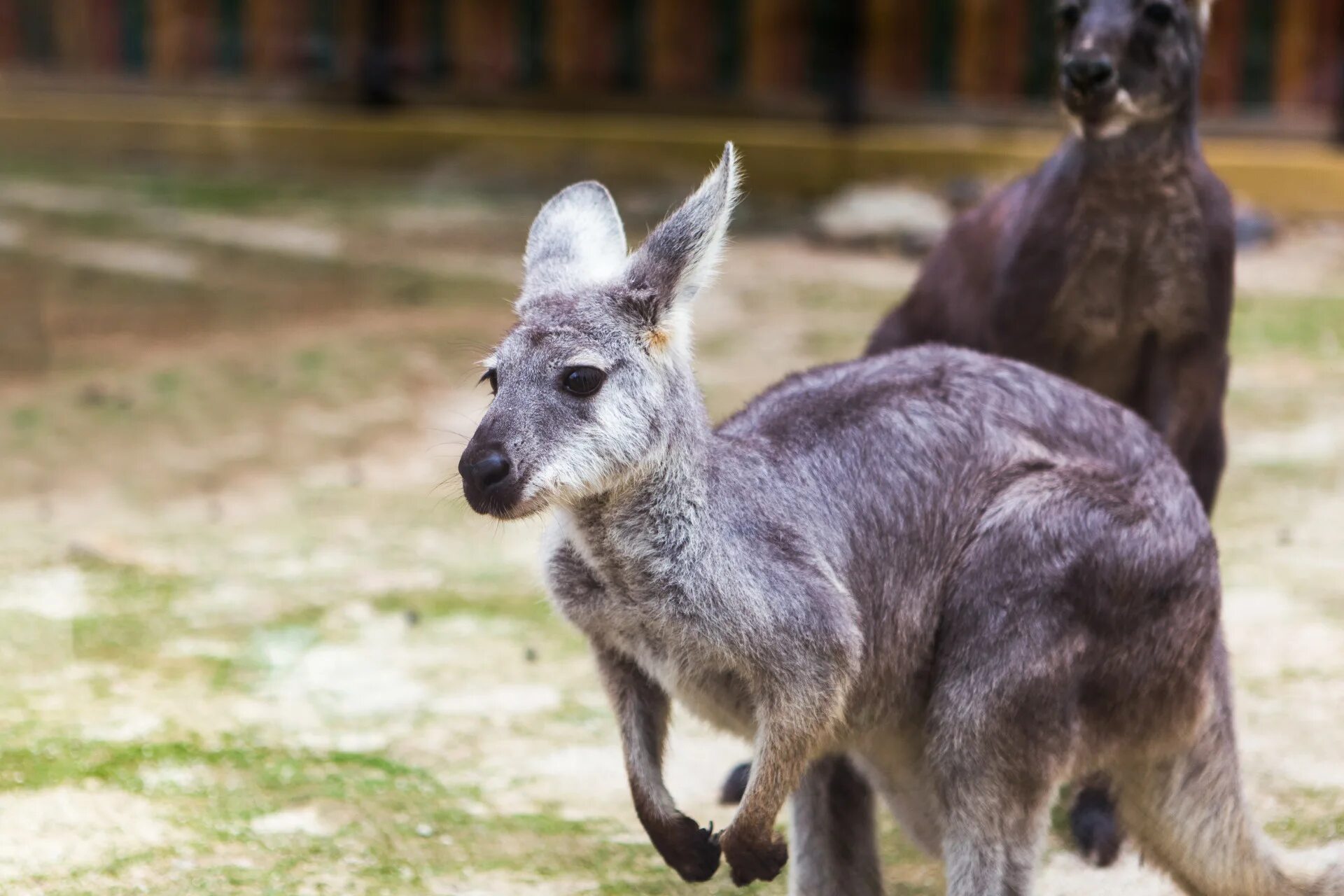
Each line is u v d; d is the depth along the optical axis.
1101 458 7.23
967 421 7.27
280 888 7.68
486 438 6.76
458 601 11.80
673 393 6.91
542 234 7.71
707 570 6.72
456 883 7.84
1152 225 10.27
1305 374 17.69
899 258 24.31
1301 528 13.05
